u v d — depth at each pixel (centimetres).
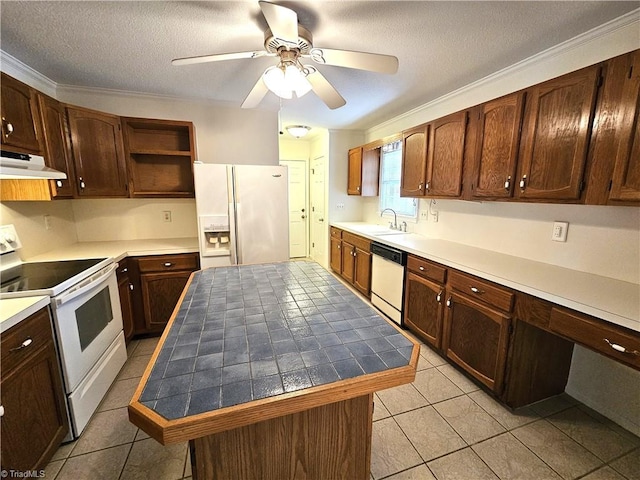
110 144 241
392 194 382
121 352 215
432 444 156
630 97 125
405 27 157
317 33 164
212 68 210
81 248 248
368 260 330
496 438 159
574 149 148
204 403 72
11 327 117
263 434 94
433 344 235
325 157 448
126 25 154
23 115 172
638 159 125
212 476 93
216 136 301
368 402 103
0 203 183
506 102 183
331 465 104
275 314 125
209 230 259
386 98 280
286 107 309
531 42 174
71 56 189
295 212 541
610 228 164
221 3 135
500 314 172
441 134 241
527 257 211
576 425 168
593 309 125
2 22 149
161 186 288
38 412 131
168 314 262
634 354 113
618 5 138
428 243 274
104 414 174
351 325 115
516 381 174
